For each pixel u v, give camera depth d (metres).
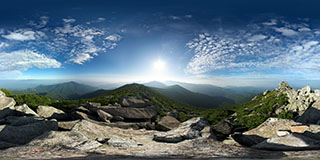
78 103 28.77
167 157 8.62
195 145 11.52
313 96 16.89
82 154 9.12
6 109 18.22
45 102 26.19
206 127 18.25
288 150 9.55
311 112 14.08
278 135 12.35
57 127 14.77
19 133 12.09
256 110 24.61
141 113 23.77
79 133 12.41
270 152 9.51
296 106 18.61
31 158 8.01
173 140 13.44
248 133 14.00
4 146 10.34
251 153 9.45
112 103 28.69
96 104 24.95
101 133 14.20
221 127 17.94
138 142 13.21
